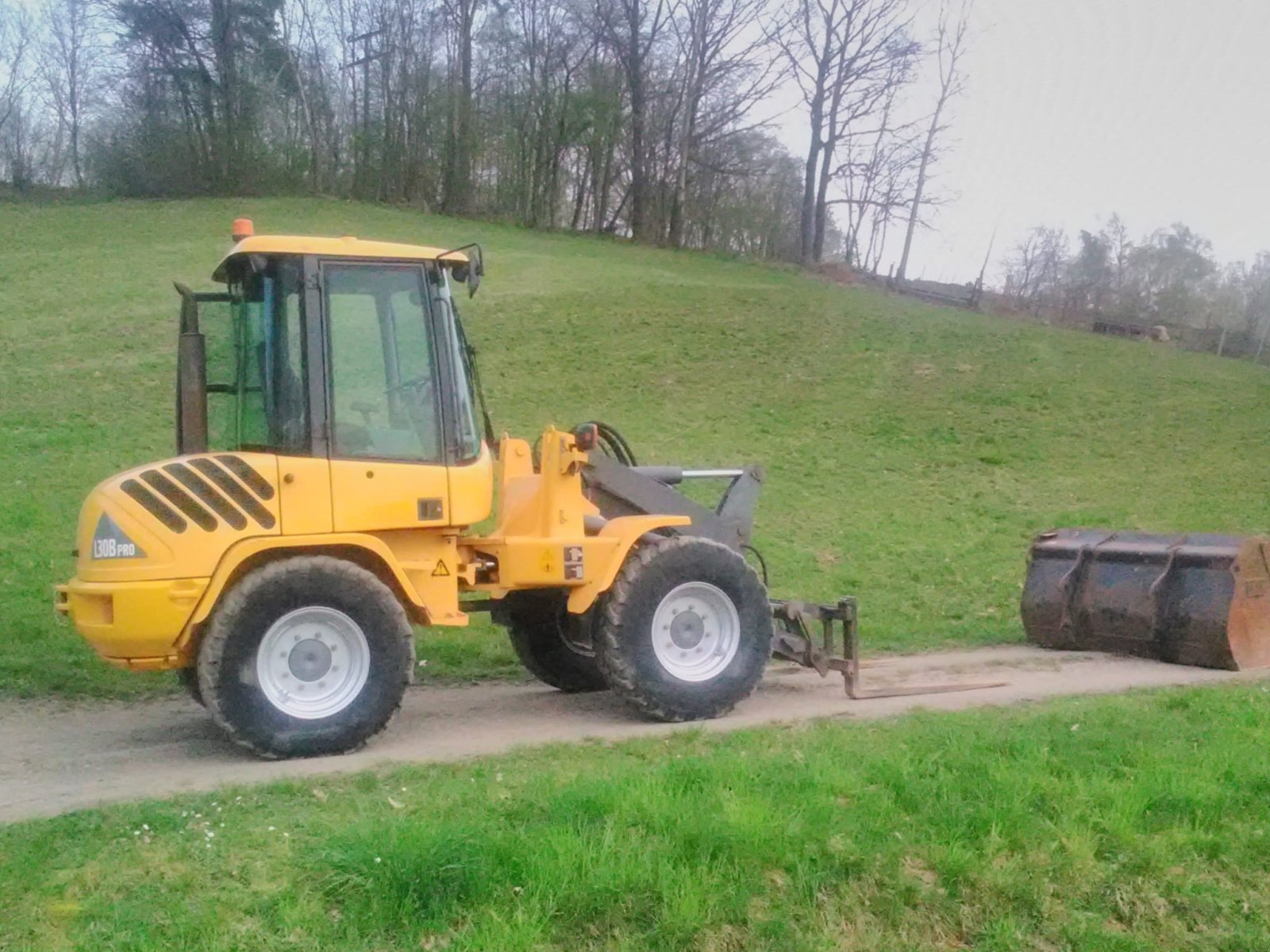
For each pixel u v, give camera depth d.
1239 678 10.30
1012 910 5.54
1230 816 6.39
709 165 55.34
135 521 7.20
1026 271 58.31
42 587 12.65
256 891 5.02
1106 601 11.45
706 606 8.71
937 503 19.05
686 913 5.06
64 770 7.41
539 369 25.72
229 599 7.25
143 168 53.97
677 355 27.20
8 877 5.10
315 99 56.53
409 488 7.79
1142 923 5.63
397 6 56.09
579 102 56.88
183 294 8.05
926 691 9.71
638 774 6.40
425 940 4.82
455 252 8.07
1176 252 57.78
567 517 8.51
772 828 5.65
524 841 5.35
